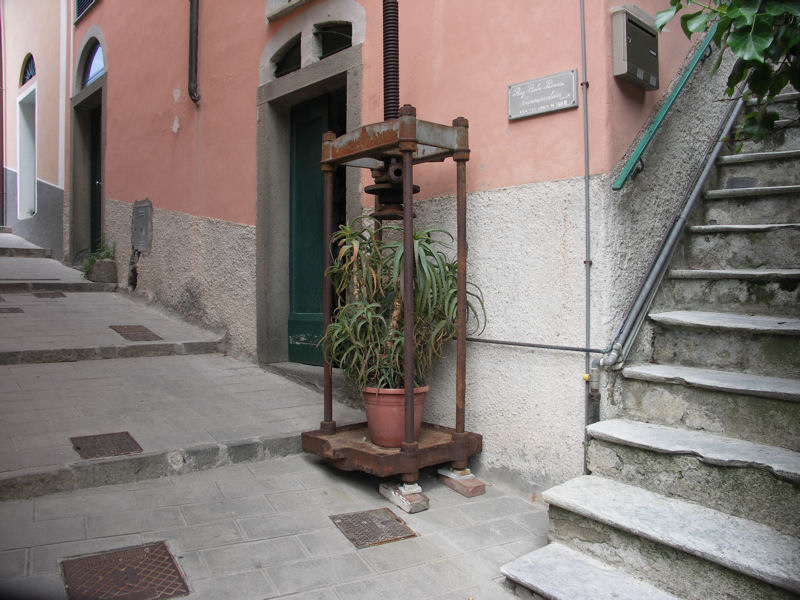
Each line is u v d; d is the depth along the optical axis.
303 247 5.34
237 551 2.62
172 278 6.84
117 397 4.29
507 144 3.44
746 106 4.44
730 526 2.32
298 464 3.62
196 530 2.77
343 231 3.50
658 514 2.43
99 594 2.24
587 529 2.53
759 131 2.65
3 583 2.25
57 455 3.18
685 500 2.56
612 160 3.06
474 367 3.60
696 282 3.47
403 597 2.36
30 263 9.38
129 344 5.48
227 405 4.31
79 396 4.25
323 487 3.33
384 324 3.37
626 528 2.35
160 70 7.20
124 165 8.12
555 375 3.19
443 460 3.28
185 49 6.65
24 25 12.24
